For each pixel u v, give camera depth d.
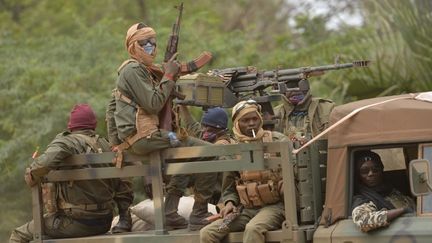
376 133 17.05
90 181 20.41
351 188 17.31
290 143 17.58
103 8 50.94
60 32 49.22
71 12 48.88
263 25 58.97
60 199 20.61
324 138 18.59
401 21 32.16
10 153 34.03
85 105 20.98
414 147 17.39
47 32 47.78
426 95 17.08
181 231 19.78
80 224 20.53
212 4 52.91
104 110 34.03
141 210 21.27
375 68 32.69
